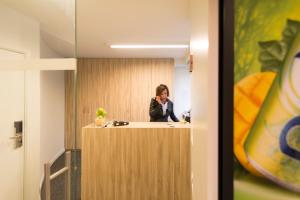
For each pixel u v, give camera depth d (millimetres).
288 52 808
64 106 4215
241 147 821
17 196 2354
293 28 808
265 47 815
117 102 5645
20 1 2152
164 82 5617
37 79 2465
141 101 5641
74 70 1587
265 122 816
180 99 6324
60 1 2129
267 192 815
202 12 1061
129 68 5645
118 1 2293
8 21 2225
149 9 2516
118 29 3254
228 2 824
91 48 4535
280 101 811
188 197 2463
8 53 2223
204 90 981
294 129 807
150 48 4504
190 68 1778
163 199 2488
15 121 2299
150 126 2576
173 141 2486
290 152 809
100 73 5645
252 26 820
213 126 872
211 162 871
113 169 2496
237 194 822
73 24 1720
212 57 872
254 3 819
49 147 4246
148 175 2492
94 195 2494
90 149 2498
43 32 2830
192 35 1739
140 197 2496
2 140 2180
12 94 2191
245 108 820
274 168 814
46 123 4008
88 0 2279
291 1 811
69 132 4160
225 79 825
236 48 824
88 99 5641
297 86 807
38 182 2574
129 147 2496
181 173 2475
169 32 3412
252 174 819
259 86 818
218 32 866
